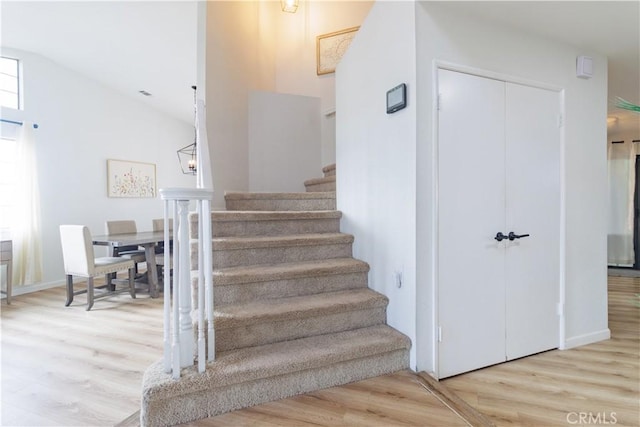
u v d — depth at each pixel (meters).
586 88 2.37
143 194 5.98
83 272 3.50
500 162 2.06
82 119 4.98
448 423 1.44
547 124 2.22
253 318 1.80
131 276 3.93
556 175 2.26
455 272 1.93
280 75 4.48
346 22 4.09
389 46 2.08
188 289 1.60
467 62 1.94
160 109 6.32
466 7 1.85
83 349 2.44
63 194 4.75
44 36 3.89
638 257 4.98
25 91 4.30
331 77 4.17
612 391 1.76
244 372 1.55
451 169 1.91
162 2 3.23
